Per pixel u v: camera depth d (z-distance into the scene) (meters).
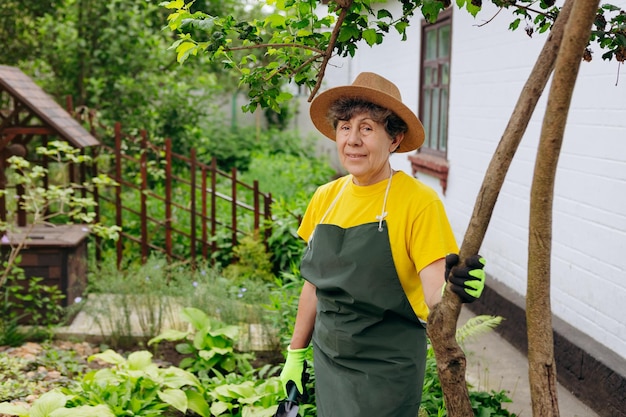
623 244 4.34
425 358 2.82
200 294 5.68
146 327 5.61
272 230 7.41
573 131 4.96
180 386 4.24
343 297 2.75
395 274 2.67
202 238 7.42
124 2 9.82
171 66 10.77
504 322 5.88
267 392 4.17
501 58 6.08
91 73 10.20
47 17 9.77
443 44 7.92
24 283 5.77
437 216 2.65
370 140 2.69
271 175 14.17
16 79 6.32
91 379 4.31
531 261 2.26
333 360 2.82
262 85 3.04
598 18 2.84
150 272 5.91
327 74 14.88
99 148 7.91
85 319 5.93
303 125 20.92
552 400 2.33
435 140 8.33
